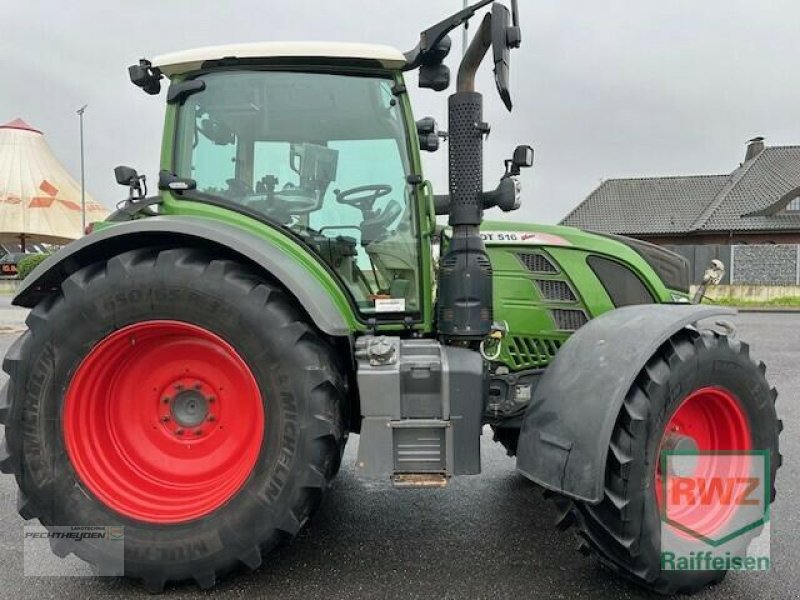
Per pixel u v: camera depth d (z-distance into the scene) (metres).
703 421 2.68
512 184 2.65
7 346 9.55
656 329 2.41
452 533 3.05
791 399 6.11
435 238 3.20
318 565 2.71
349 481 3.80
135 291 2.41
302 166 2.87
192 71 2.84
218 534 2.39
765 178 33.62
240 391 2.57
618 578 2.61
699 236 32.78
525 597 2.45
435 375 2.50
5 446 2.50
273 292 2.44
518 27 2.41
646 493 2.31
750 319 14.86
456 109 2.67
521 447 2.50
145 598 2.44
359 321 2.84
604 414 2.28
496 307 3.19
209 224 2.52
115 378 2.59
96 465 2.52
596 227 34.94
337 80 2.83
